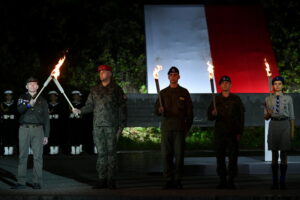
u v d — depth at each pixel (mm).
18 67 20734
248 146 17906
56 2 21766
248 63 19734
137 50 21781
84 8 22031
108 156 8641
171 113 8781
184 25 20547
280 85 9008
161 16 20719
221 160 8828
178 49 19797
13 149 16844
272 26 21797
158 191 8250
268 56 20016
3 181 9812
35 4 21750
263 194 7809
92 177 10609
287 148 8766
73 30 21766
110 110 8656
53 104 15781
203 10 21047
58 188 8828
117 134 8758
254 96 16266
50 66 21000
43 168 12180
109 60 20750
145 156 14555
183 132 8758
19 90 19906
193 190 8422
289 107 8922
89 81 20219
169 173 8734
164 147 8797
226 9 21156
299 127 19156
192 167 11320
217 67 19453
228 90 8992
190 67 19344
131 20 22281
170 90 8883
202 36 20281
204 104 16312
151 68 19188
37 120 8828
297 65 20891
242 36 20422
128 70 20719
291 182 9680
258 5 21406
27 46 21391
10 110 15633
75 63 20984
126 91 20188
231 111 8844
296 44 21406
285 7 21938
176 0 22422
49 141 15664
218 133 8836
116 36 21781
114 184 8641
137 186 9141
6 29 21391
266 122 11867
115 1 22359
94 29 21891
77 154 15641
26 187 8820
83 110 8867
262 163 11398
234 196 7492
